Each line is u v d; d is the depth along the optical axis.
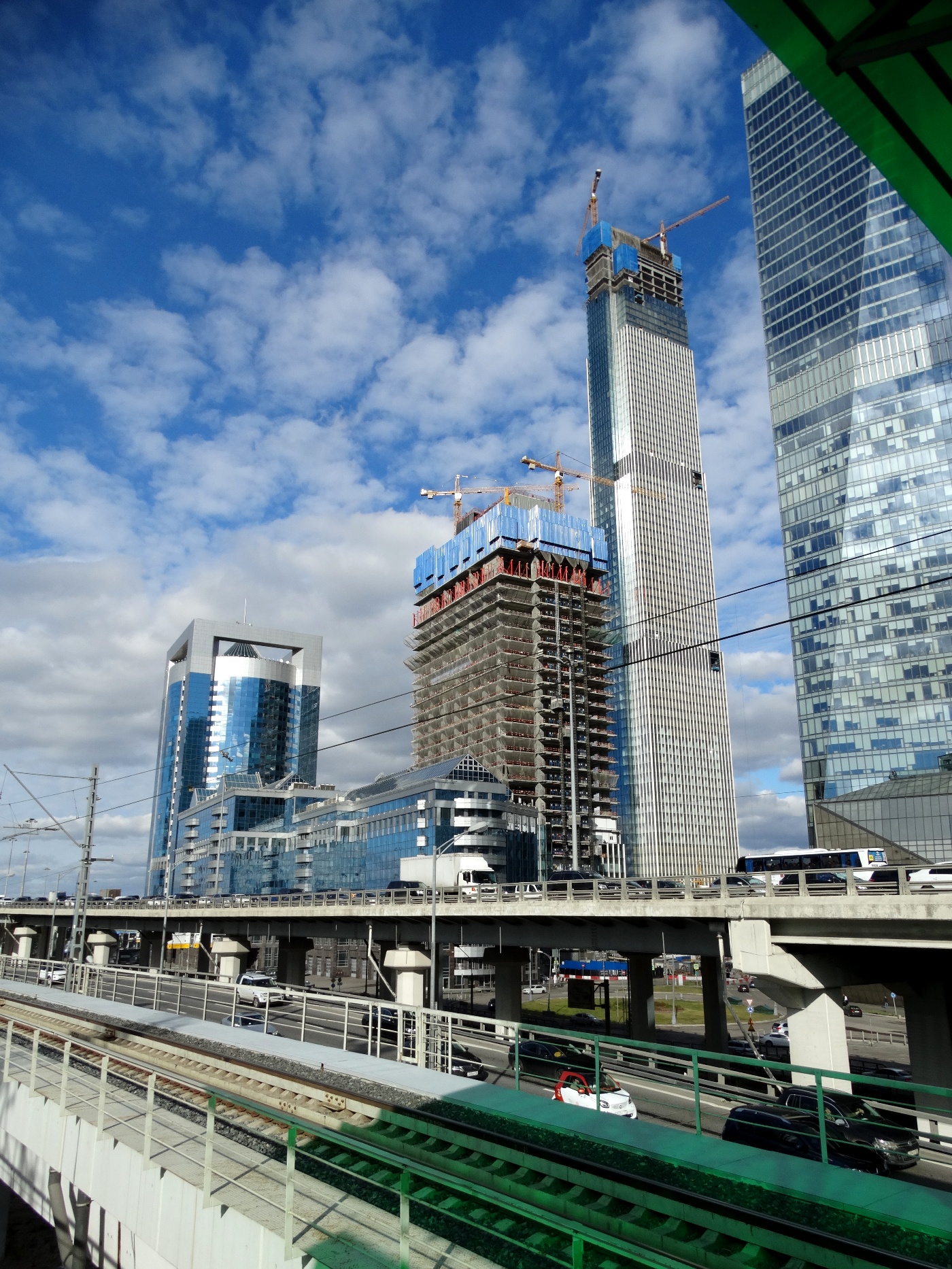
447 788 119.00
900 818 116.38
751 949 30.02
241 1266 10.19
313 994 26.56
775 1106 18.97
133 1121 15.63
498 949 55.56
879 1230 8.74
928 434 147.38
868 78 5.64
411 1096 15.68
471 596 196.38
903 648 143.12
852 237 162.38
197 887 186.75
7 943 122.75
